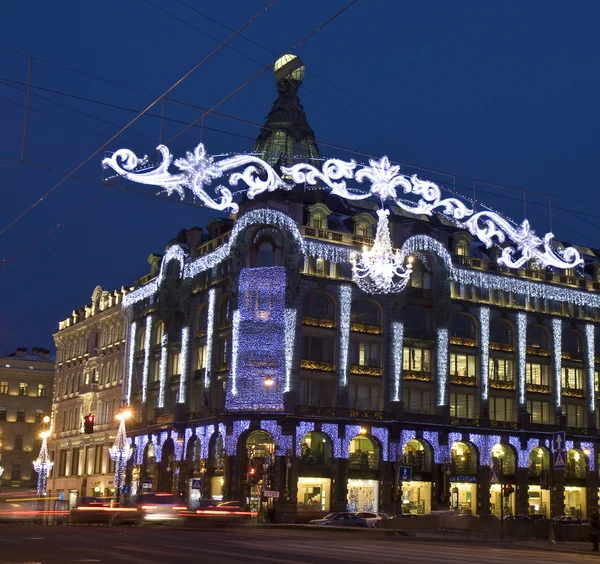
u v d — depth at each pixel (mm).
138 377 90500
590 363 86562
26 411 121500
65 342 112562
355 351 74062
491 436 78375
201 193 41344
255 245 73125
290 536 40688
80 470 100188
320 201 78625
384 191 61156
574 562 27156
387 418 73312
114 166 37250
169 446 81188
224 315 76188
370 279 74000
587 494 83375
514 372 82000
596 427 86062
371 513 60469
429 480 75125
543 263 80500
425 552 30203
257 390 70375
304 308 72625
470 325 81062
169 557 24391
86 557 24109
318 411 70688
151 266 92250
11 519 62656
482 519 52688
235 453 69812
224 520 49844
